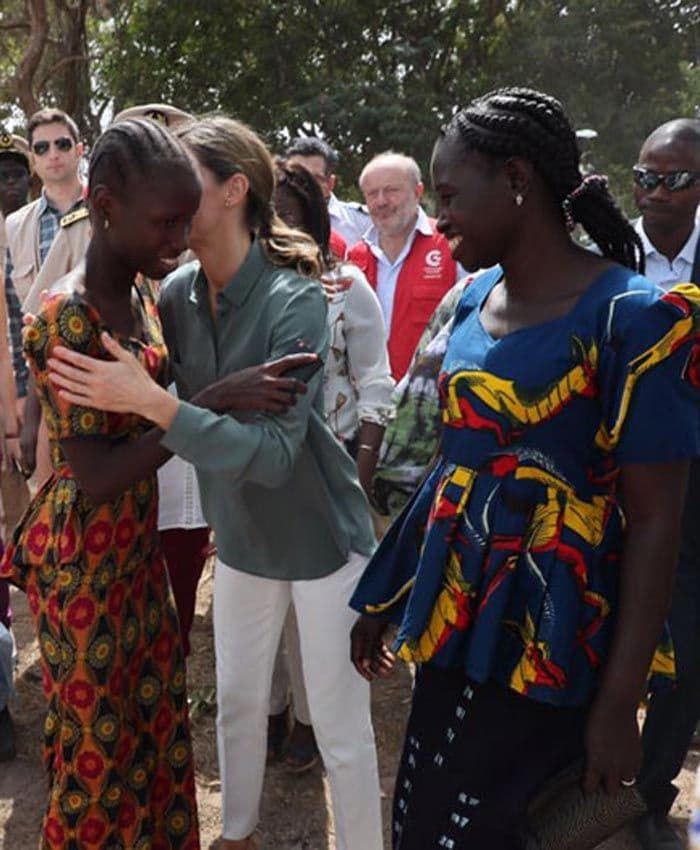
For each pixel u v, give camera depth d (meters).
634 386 1.64
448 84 17.67
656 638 1.71
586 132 2.27
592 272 1.75
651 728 2.94
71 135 4.48
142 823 2.31
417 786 1.90
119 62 18.31
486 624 1.75
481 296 1.90
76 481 2.08
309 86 16.80
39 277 4.05
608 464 1.76
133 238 1.97
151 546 2.29
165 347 2.30
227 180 2.20
